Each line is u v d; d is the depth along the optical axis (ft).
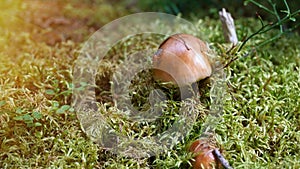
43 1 2.35
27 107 1.47
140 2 2.40
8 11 2.21
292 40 1.83
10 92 1.51
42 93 1.53
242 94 1.52
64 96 1.54
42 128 1.43
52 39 2.02
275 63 1.71
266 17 2.09
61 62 1.68
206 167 1.31
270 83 1.54
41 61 1.71
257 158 1.37
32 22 2.16
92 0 2.45
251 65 1.63
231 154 1.36
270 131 1.43
